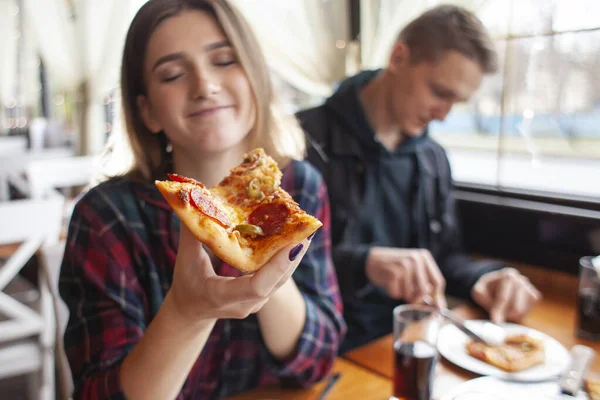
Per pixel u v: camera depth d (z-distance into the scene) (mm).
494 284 1564
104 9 3953
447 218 1990
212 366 1148
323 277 1298
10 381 2537
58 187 3582
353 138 1819
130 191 1127
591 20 1867
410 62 1685
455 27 1595
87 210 1095
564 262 1967
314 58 2881
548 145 2076
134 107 1120
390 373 1158
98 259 1052
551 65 2008
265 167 817
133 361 855
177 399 1075
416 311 1104
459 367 1177
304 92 3100
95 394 881
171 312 793
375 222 1862
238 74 1014
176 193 645
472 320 1432
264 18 2904
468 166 2389
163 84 985
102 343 982
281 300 1084
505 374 1110
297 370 1092
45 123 5066
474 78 1631
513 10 2078
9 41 5363
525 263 2098
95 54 4004
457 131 2400
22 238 1946
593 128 1936
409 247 1962
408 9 2418
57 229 2027
